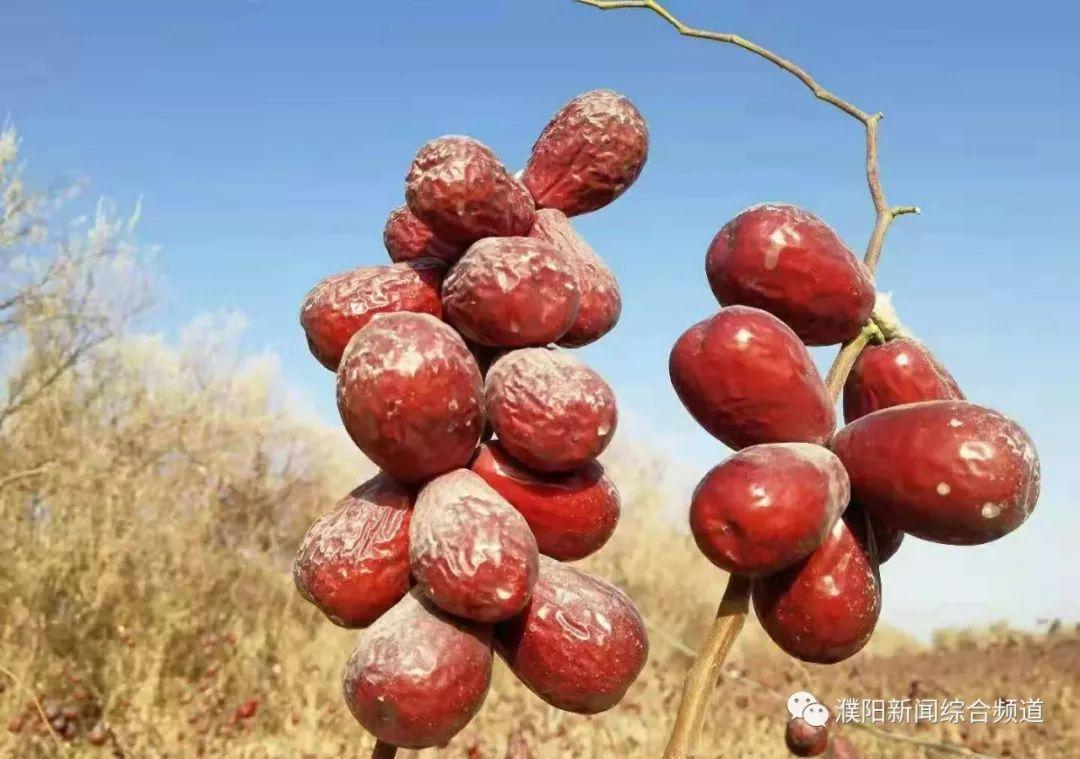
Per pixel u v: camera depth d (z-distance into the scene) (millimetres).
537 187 244
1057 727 1192
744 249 220
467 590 192
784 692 1373
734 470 193
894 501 197
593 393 203
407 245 237
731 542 191
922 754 1029
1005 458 188
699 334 210
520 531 197
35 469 1443
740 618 203
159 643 1231
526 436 202
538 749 934
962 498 188
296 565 218
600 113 241
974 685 1577
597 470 220
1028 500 193
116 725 1029
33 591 1294
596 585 215
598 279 236
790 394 203
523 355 208
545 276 207
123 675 1168
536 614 208
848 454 203
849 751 476
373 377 196
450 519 197
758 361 203
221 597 1561
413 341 199
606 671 206
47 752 883
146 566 1449
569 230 239
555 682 207
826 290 216
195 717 1045
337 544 211
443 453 204
